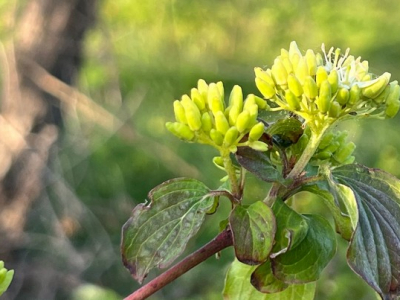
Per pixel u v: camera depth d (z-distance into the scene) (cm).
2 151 63
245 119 16
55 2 62
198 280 62
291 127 17
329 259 16
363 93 16
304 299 18
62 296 65
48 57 62
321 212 56
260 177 16
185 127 17
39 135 64
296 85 16
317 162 18
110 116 66
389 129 70
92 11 64
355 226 15
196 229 16
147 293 16
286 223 16
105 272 67
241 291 19
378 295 16
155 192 17
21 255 65
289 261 16
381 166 66
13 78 62
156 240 16
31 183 64
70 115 67
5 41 62
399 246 16
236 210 16
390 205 16
